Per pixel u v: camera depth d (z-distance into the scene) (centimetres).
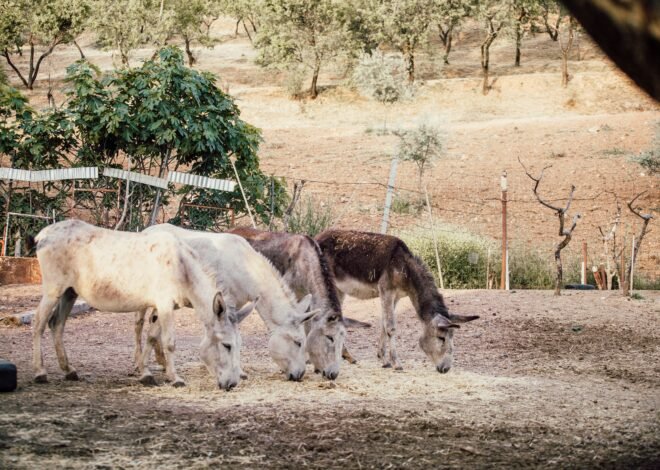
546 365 1048
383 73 4519
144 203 1820
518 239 2423
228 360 801
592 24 240
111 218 1822
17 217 1752
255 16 5575
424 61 5325
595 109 4597
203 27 7025
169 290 813
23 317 1218
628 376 991
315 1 4872
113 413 685
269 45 5028
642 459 616
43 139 1767
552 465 595
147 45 6156
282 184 1967
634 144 3594
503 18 4800
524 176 3225
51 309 820
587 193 2983
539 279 1812
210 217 1803
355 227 2497
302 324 881
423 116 3141
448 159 3516
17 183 2191
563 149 3594
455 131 4097
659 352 1132
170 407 725
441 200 2914
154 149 1761
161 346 904
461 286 1788
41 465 538
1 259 1581
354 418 708
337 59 4966
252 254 907
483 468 581
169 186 1878
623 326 1275
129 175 1678
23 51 6128
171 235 833
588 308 1393
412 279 977
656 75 234
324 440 634
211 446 606
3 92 1781
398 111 4647
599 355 1113
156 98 1688
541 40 6253
